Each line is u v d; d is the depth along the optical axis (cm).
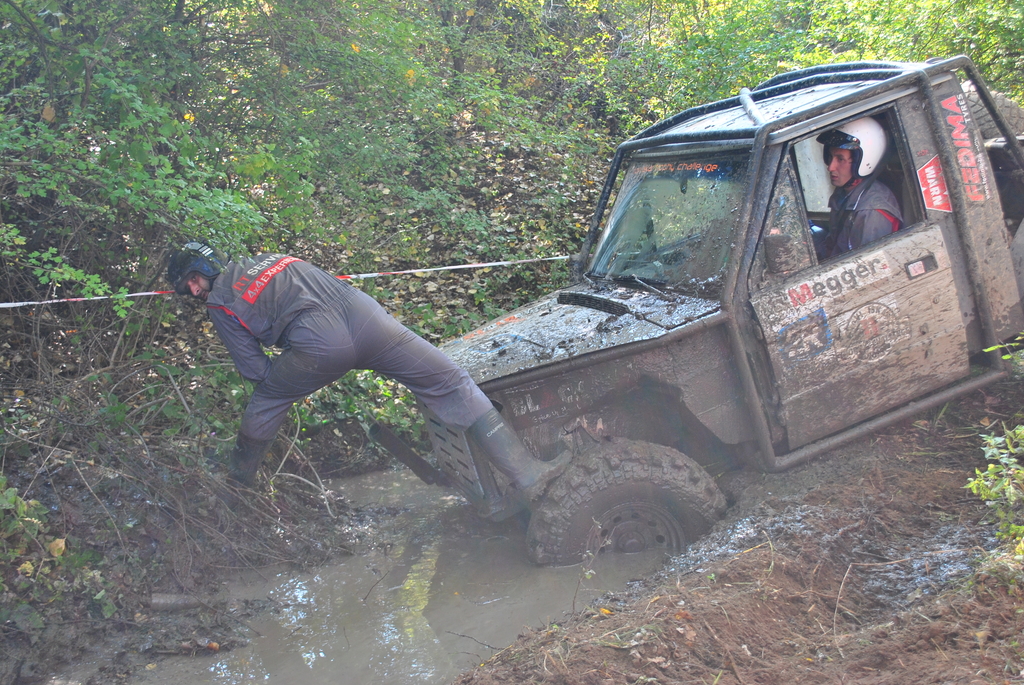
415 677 326
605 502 389
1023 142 459
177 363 532
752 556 339
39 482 423
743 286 384
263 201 531
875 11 877
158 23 481
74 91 468
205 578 416
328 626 375
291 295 388
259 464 435
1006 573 295
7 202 464
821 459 409
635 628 295
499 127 951
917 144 405
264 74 544
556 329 430
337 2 548
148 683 335
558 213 896
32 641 352
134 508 429
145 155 414
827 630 298
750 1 971
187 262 394
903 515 364
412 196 680
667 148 477
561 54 1188
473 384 394
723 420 394
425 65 773
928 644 271
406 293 750
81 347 500
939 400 418
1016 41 775
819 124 393
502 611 366
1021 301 434
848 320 394
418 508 506
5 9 447
